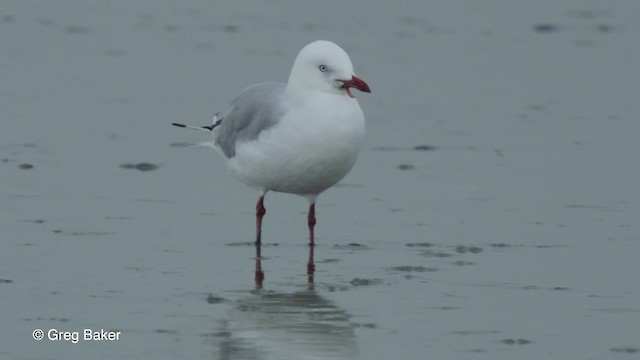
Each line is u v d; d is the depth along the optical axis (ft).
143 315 37.09
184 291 39.75
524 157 62.03
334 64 43.14
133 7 109.19
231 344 34.37
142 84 79.25
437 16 106.83
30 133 65.46
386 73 83.82
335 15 106.73
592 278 41.65
